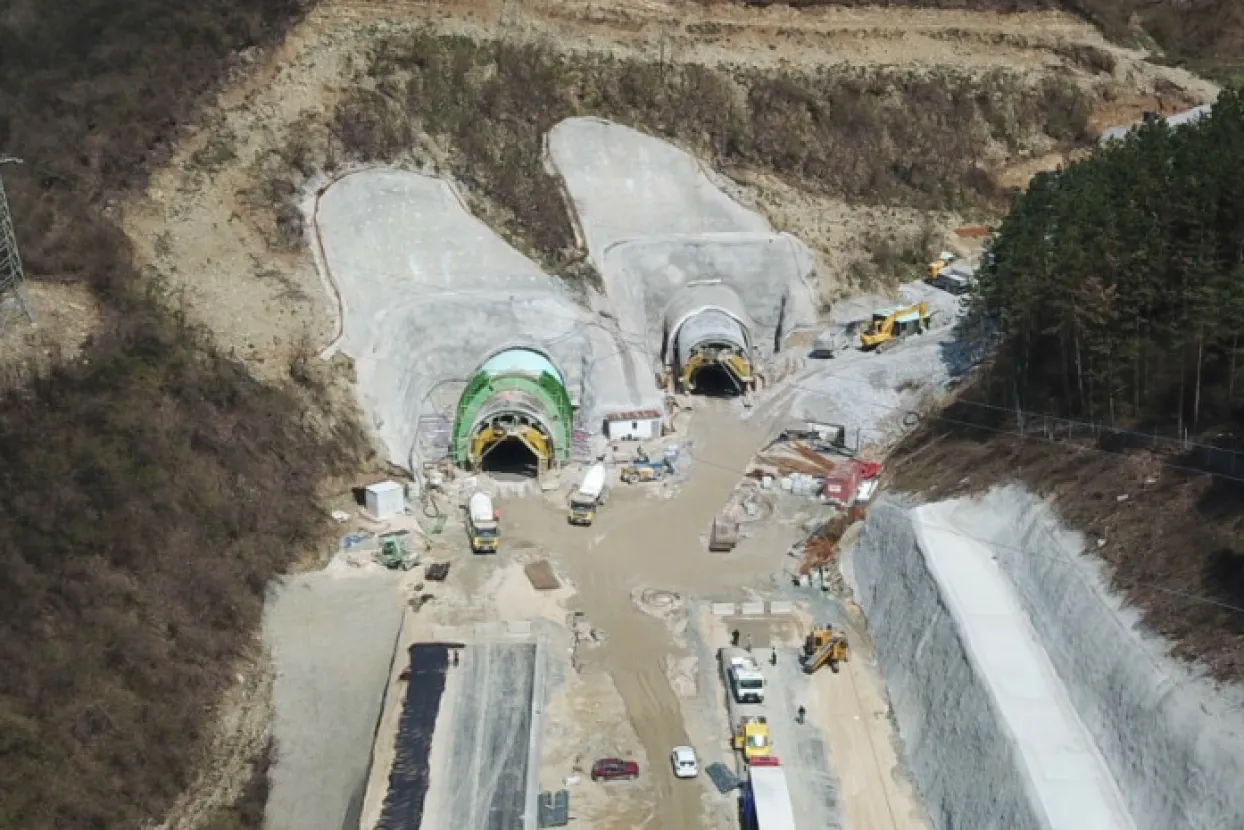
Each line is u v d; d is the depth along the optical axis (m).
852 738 44.84
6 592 41.22
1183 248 48.41
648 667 48.34
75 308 54.06
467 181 71.06
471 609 51.09
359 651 48.31
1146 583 40.66
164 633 45.25
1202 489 42.69
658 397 66.75
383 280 65.12
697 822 40.94
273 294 61.41
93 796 38.66
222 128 66.50
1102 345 48.84
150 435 50.38
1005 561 47.47
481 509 56.31
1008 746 38.88
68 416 48.50
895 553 51.16
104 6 69.88
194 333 56.94
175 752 41.62
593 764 43.22
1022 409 54.62
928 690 44.66
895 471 58.75
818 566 55.06
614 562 55.03
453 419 62.91
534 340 65.00
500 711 45.22
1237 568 38.72
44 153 60.47
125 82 65.56
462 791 41.44
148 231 60.69
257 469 54.47
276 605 50.47
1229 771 33.47
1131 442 47.22
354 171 68.12
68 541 44.28
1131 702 37.94
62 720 39.59
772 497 60.44
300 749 43.44
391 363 62.09
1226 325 44.38
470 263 67.44
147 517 47.72
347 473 58.34
